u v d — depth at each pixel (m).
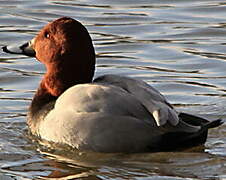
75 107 10.75
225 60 15.79
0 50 16.38
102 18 18.64
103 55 16.11
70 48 11.66
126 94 10.71
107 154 10.66
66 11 19.16
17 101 13.51
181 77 14.86
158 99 10.75
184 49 16.52
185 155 10.70
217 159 10.56
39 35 12.01
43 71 15.24
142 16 18.78
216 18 18.67
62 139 10.87
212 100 13.49
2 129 11.97
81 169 10.30
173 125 10.41
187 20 18.55
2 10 19.16
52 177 10.02
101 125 10.54
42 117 11.45
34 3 19.78
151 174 10.06
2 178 9.92
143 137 10.49
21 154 10.88
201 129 10.53
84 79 11.79
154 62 15.74
